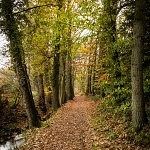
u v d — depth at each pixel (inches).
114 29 649.6
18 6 673.0
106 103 754.2
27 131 732.7
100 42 745.6
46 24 808.9
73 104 1237.7
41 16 812.0
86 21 667.4
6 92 1277.1
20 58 688.4
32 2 846.5
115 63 649.6
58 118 832.9
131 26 574.9
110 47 665.0
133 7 553.9
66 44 841.5
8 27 658.2
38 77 1299.2
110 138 487.2
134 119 474.6
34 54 1053.8
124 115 566.9
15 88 1263.5
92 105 1080.8
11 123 1019.3
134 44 467.2
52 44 885.2
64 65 1393.9
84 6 656.4
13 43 666.8
